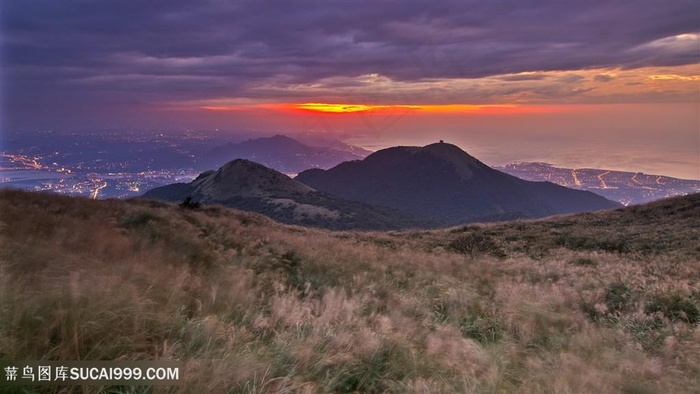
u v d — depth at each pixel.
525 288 9.75
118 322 4.11
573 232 27.83
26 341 3.36
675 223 28.09
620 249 22.89
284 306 6.20
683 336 6.86
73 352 3.52
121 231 10.56
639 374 5.12
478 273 12.74
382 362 4.88
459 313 7.82
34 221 8.62
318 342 4.95
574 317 7.70
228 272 8.20
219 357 3.98
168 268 7.32
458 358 5.19
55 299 4.05
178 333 4.52
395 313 7.02
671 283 10.40
